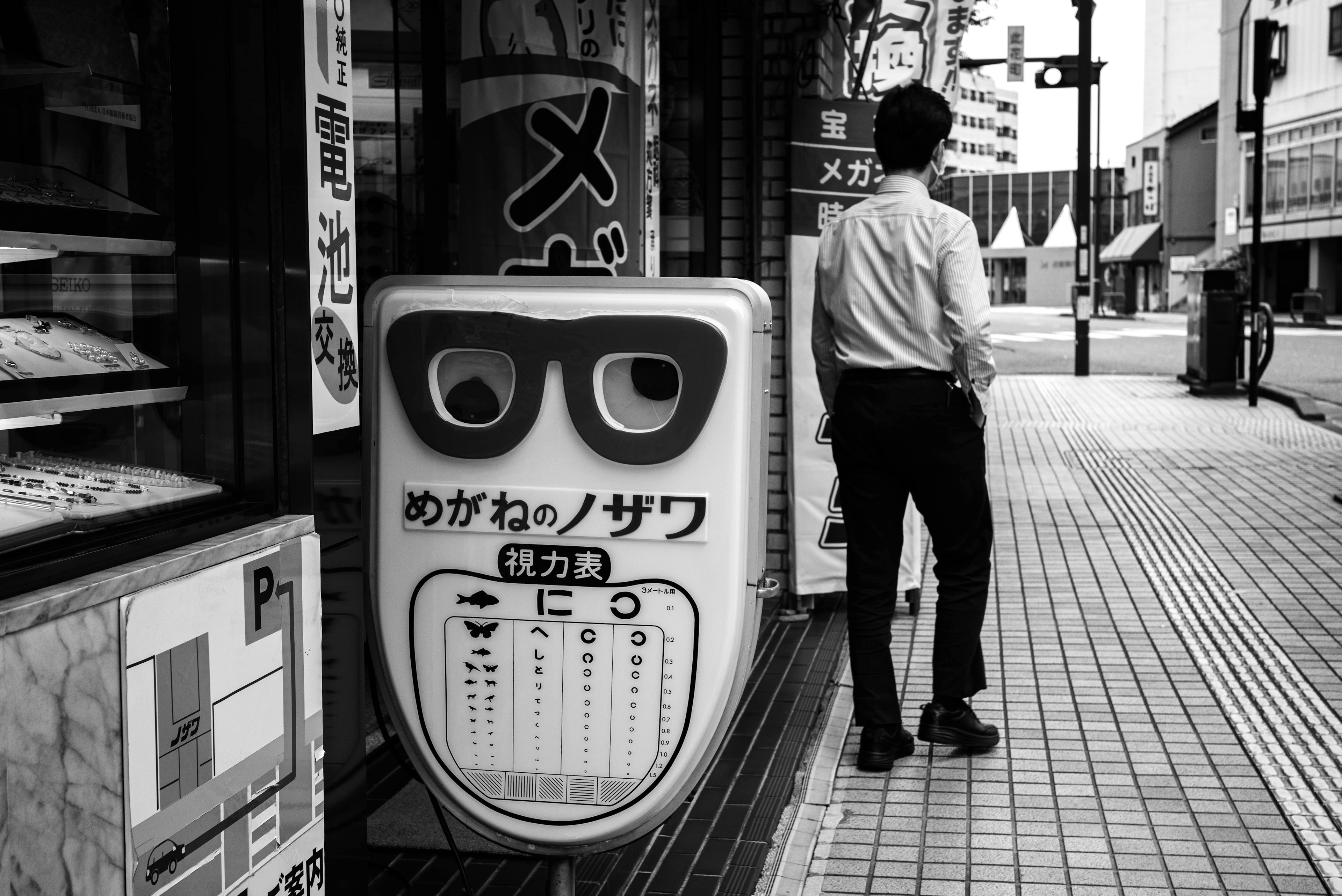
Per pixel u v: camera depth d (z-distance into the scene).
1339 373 19.28
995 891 3.14
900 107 3.77
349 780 2.30
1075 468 10.51
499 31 3.82
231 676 1.78
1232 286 16.30
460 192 3.91
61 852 1.45
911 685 4.86
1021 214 82.81
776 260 5.79
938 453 3.73
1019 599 6.15
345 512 2.30
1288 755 4.07
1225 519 8.11
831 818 3.60
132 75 1.88
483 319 2.28
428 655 2.38
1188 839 3.43
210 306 1.97
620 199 4.08
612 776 2.36
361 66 3.70
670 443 2.26
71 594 1.46
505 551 2.33
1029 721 4.42
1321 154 39.59
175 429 1.96
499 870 3.19
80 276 1.84
